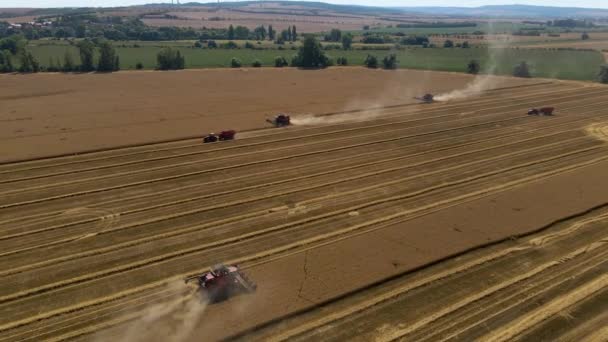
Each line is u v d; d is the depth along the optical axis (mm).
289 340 23594
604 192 42250
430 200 40656
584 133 63094
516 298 26828
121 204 39844
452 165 49750
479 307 26031
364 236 34125
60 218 37250
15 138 57594
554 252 31938
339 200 40531
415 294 27250
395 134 61625
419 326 24500
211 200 40594
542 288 27781
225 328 24391
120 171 47312
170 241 33594
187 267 30250
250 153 53219
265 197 41156
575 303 26344
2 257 31547
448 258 31156
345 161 50719
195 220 36844
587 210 38469
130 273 29594
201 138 58812
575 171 48094
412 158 51938
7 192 42031
